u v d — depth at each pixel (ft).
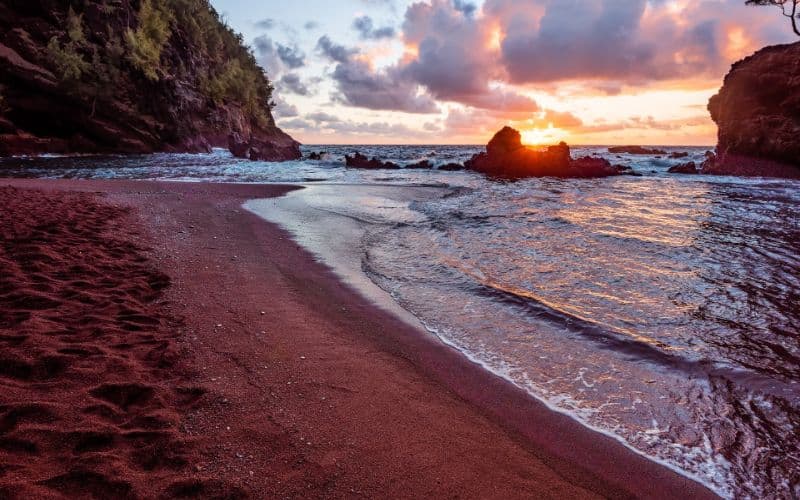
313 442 10.25
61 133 161.27
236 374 13.10
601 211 46.11
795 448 10.89
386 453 10.09
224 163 126.11
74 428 9.55
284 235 33.22
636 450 10.79
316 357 14.67
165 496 8.14
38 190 44.96
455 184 74.23
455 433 11.13
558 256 28.48
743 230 37.11
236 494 8.36
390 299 20.97
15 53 156.15
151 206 41.39
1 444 8.82
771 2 117.70
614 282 23.41
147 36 212.02
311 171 101.91
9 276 18.33
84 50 174.19
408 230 36.37
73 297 17.11
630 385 13.76
